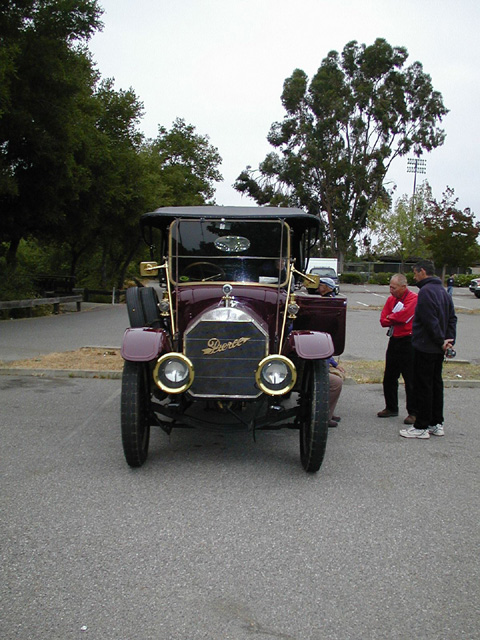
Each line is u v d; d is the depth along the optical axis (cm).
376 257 6166
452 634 289
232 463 535
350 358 1129
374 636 286
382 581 336
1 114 1541
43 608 303
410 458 559
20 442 581
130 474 498
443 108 5719
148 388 521
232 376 503
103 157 2175
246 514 422
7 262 2177
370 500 454
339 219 5619
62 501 438
